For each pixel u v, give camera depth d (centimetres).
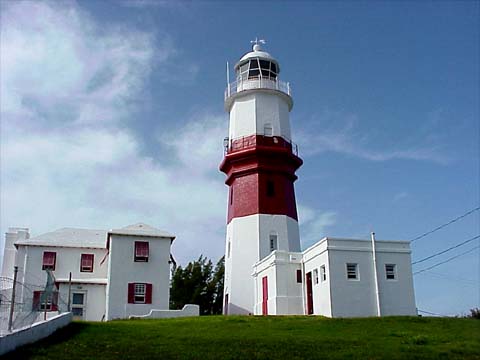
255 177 5272
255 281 4878
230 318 3731
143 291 5006
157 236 5147
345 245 3975
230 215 5391
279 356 2389
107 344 2591
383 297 3941
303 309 4266
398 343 2750
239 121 5553
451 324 3322
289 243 5141
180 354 2391
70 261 5434
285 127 5591
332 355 2430
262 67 5712
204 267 6975
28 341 2473
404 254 4081
